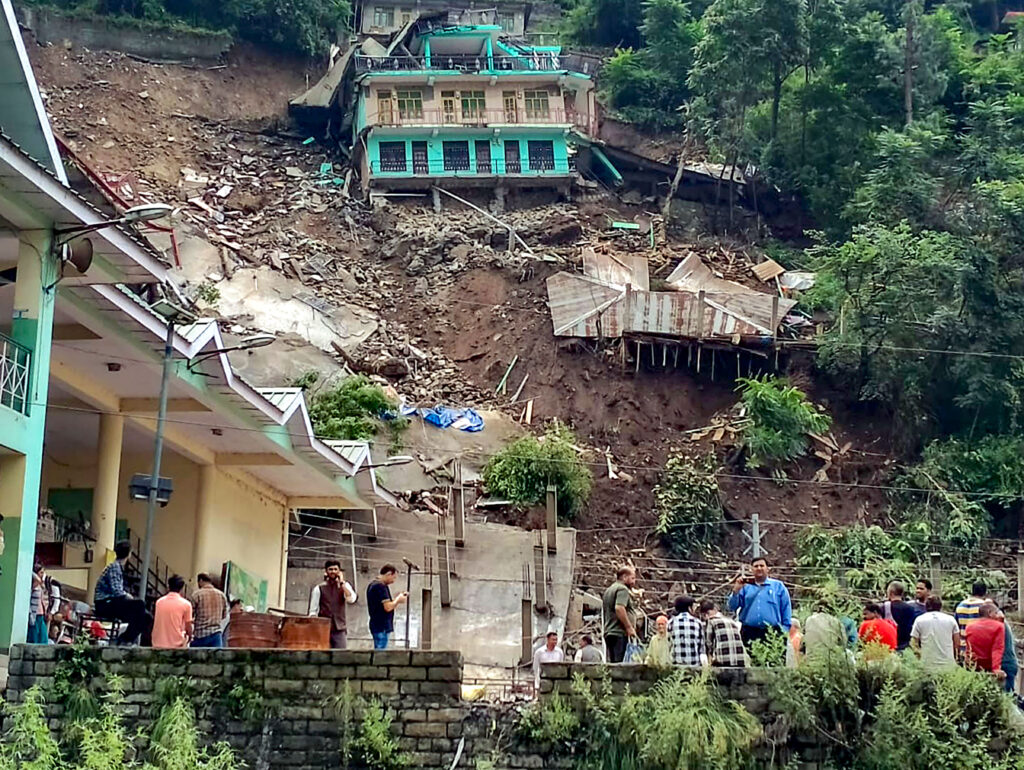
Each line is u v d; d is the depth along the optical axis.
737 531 41.44
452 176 56.28
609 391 45.91
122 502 26.61
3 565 16.81
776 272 51.75
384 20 68.69
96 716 15.54
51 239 18.03
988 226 46.53
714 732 15.03
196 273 48.03
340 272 50.91
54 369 21.83
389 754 15.41
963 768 15.12
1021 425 44.16
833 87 57.56
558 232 53.53
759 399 43.94
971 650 16.59
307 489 30.28
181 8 64.62
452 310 49.47
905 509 42.28
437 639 31.25
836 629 15.87
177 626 16.77
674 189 57.28
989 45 66.81
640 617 18.28
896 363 45.25
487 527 35.72
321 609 18.52
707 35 56.94
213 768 14.90
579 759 15.41
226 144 58.62
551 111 57.59
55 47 60.03
